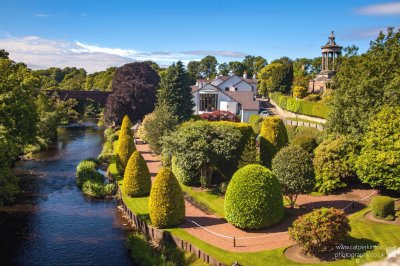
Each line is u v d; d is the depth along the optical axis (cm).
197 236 2375
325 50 8375
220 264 1984
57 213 3169
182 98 6256
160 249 2400
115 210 3250
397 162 2523
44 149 5994
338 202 2803
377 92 3067
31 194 3675
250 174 2453
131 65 8862
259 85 13450
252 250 2130
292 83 10762
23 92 3812
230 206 2478
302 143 3481
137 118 7944
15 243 2586
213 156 3212
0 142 2788
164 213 2528
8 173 2705
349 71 3394
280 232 2377
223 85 10644
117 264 2319
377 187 2945
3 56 4584
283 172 2631
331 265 1827
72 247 2534
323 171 2975
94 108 12506
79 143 6744
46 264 2306
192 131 3262
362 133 3053
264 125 3562
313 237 1883
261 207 2403
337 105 3328
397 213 2314
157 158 4906
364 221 2341
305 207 2755
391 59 3045
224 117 6150
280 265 1905
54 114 7088
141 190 3269
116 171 4247
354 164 2931
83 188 3788
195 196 3189
